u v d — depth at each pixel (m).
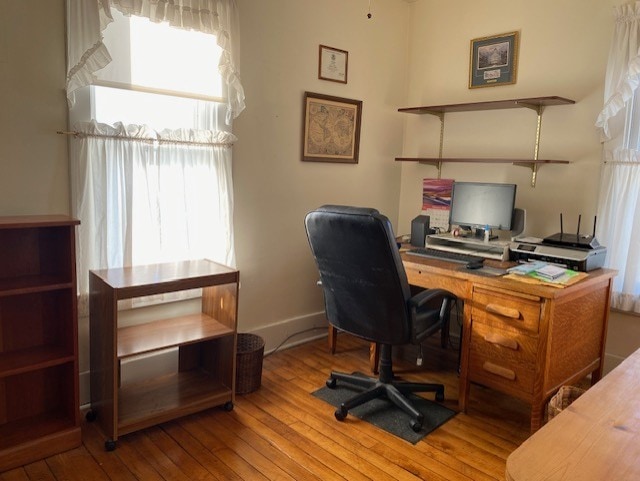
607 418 1.09
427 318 2.49
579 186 3.05
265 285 3.27
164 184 2.60
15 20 2.12
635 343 2.90
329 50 3.38
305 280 3.52
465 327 2.52
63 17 2.24
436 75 3.76
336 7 3.39
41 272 2.23
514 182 3.36
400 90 3.94
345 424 2.43
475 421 2.50
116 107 2.44
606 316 2.68
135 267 2.48
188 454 2.15
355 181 3.72
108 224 2.44
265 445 2.24
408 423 2.45
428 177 3.88
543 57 3.17
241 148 3.00
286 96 3.18
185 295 2.77
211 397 2.47
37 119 2.22
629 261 2.81
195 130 2.66
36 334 2.24
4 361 2.06
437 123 3.79
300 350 3.38
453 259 2.79
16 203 2.21
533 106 3.17
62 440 2.12
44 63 2.21
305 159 3.35
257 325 3.27
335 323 2.58
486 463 2.15
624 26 2.73
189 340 2.37
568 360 2.40
